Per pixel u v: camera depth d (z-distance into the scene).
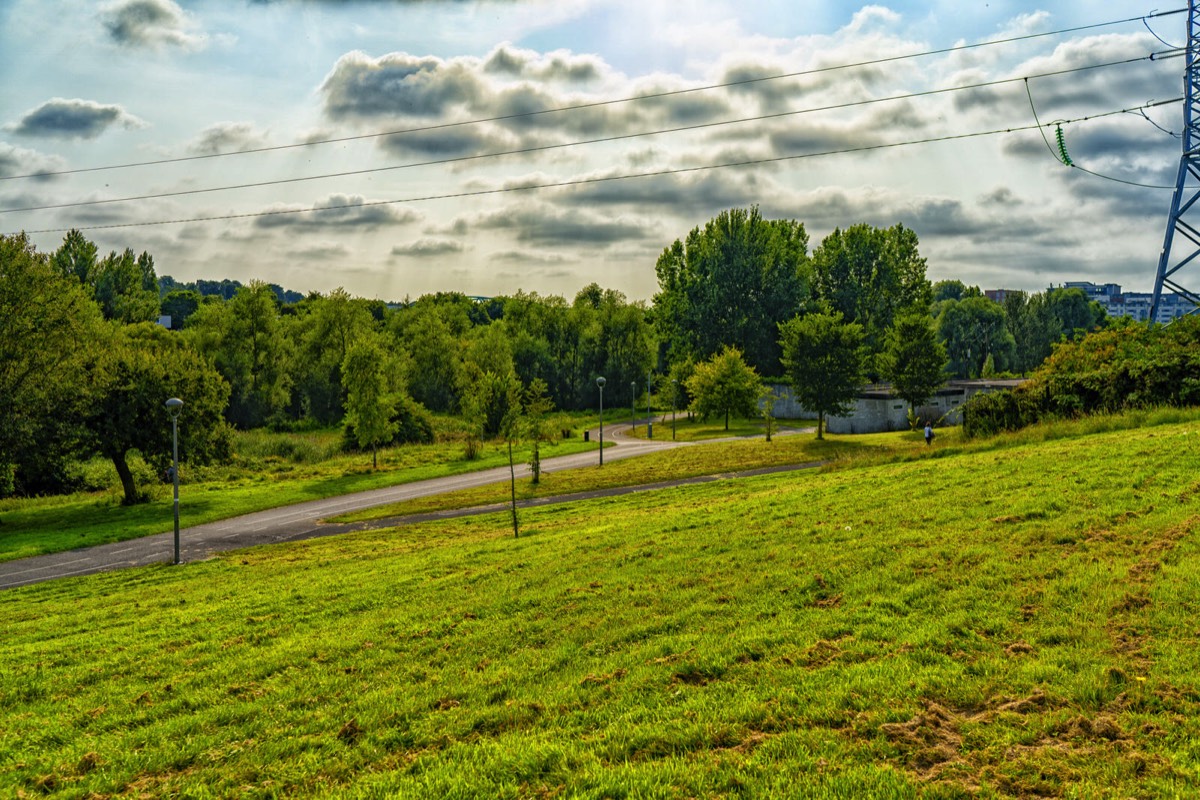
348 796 6.92
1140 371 28.31
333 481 46.72
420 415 72.75
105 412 40.09
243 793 7.38
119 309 101.31
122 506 40.28
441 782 6.91
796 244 116.19
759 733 7.30
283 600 15.78
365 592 15.58
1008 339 115.38
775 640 9.45
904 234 106.19
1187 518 12.16
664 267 117.69
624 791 6.39
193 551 28.81
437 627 11.96
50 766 8.37
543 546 18.48
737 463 43.69
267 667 10.98
